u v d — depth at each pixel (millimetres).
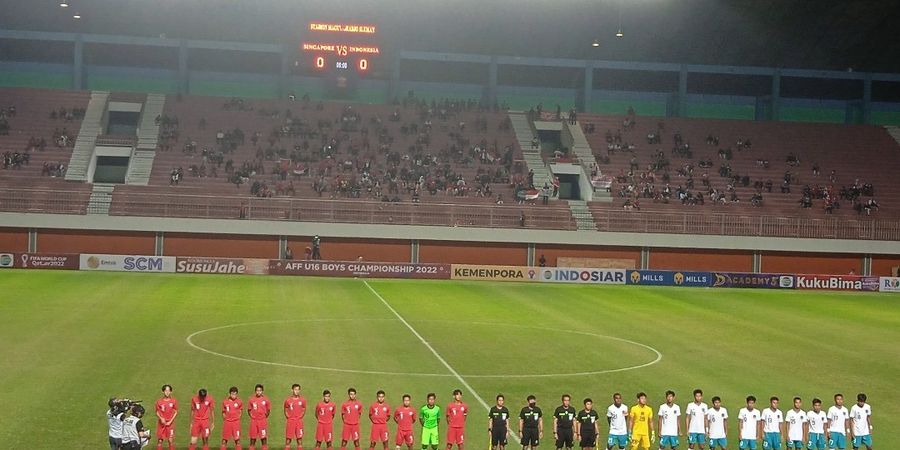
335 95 92188
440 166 80938
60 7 84125
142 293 52500
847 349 41750
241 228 70188
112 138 79250
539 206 75750
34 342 36750
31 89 84625
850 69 94688
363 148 82188
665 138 87812
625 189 79500
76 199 70375
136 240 69688
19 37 84875
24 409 27141
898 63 92938
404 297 55844
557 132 90688
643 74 95375
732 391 32812
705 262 73688
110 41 86500
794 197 80812
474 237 72062
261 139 82375
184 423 27000
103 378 31359
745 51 91938
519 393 31781
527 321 47594
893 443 27141
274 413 28391
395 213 72312
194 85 91250
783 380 34844
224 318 44812
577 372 35312
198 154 79125
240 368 33812
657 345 41375
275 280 62406
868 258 74812
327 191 75875
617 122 89750
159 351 36188
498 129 87750
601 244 72812
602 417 29500
